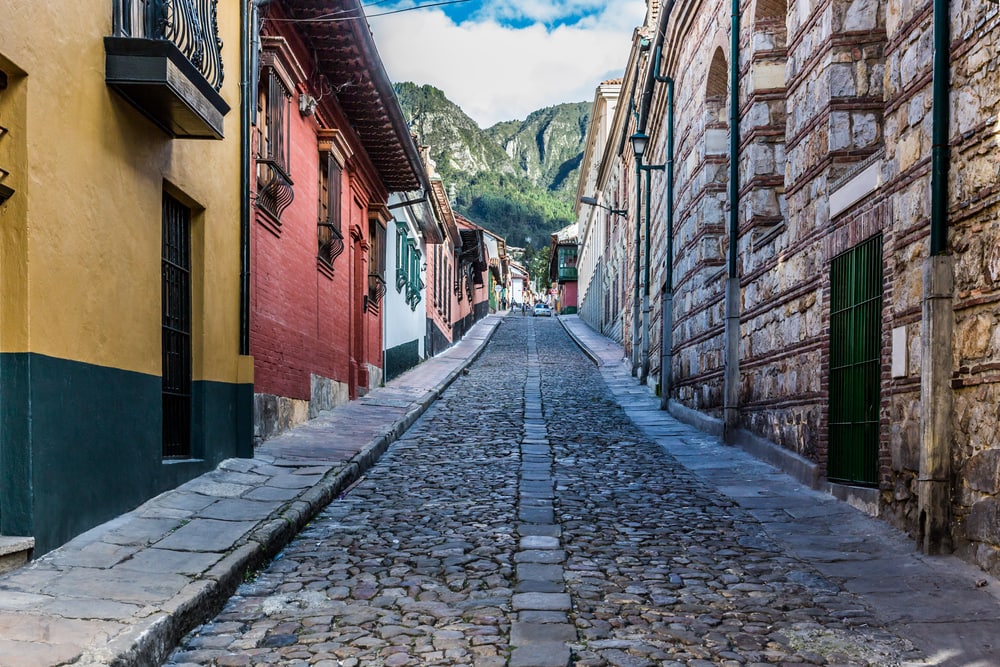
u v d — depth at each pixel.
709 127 14.08
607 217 38.22
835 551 6.13
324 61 11.49
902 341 6.49
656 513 7.46
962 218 5.67
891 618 4.73
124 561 5.15
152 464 6.73
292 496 7.28
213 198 8.14
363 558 5.97
